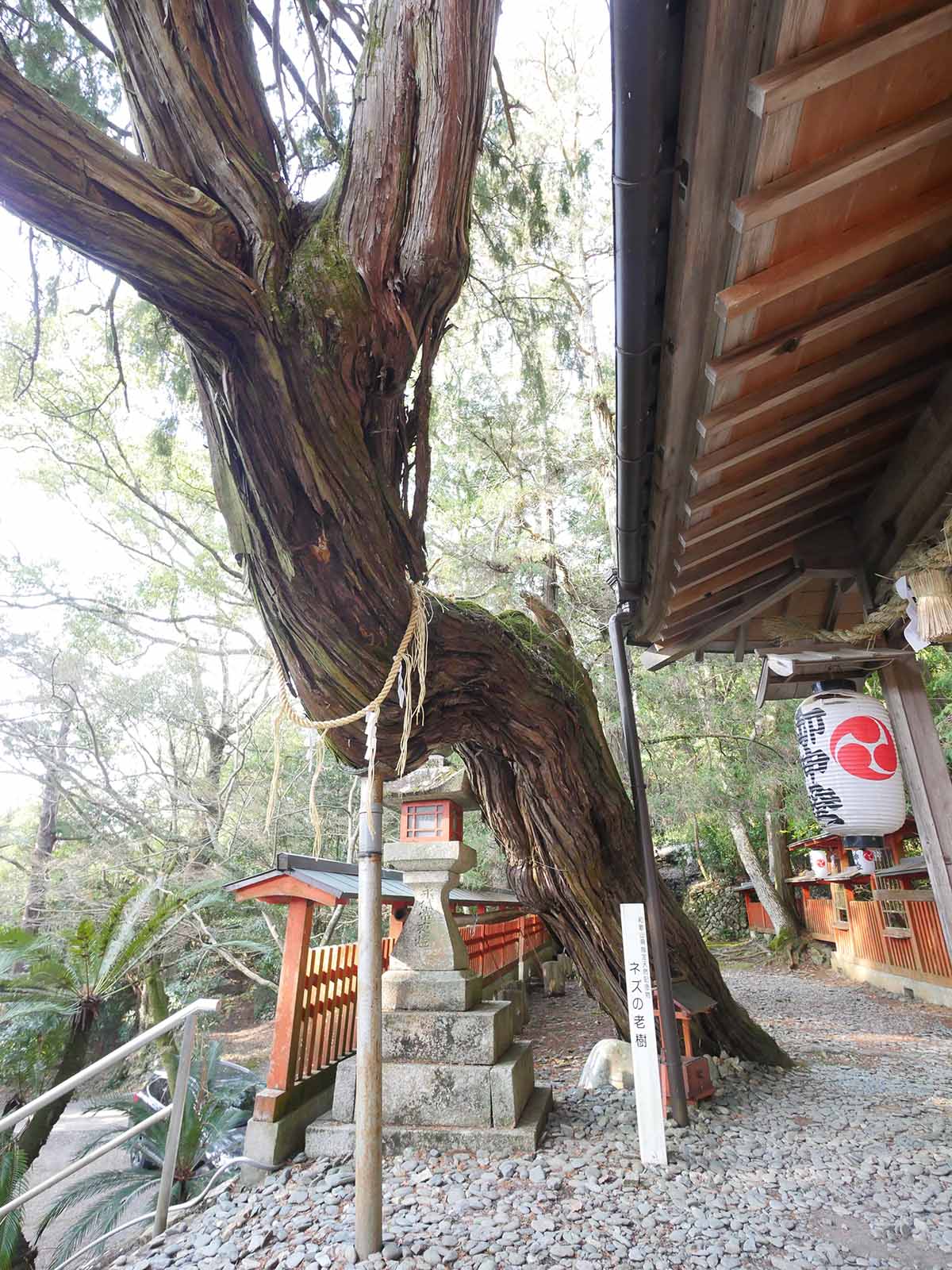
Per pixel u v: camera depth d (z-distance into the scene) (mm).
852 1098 4469
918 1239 2666
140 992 9453
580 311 9312
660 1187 3148
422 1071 3822
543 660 4121
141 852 10352
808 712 3180
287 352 2053
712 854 16984
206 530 10992
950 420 2332
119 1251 3609
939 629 2420
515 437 9055
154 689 10875
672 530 2820
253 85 2254
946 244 1874
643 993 3654
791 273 1683
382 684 2736
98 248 1651
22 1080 5789
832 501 3098
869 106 1376
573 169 6492
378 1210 2682
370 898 2930
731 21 1195
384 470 2506
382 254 2223
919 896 8688
